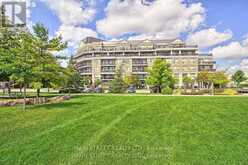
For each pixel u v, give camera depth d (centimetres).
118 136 810
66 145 706
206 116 1168
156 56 8406
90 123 1015
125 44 9306
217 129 895
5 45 2156
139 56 8575
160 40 9200
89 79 8175
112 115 1220
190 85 7088
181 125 974
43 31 2052
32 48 1650
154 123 1017
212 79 5638
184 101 1897
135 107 1534
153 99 2128
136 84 7100
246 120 1052
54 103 1823
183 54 8350
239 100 1906
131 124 997
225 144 711
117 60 8694
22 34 1995
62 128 917
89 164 571
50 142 732
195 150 662
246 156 611
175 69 8262
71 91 4450
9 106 1633
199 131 870
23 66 1466
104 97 2448
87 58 9069
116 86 4553
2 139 759
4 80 2286
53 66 2073
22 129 898
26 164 565
